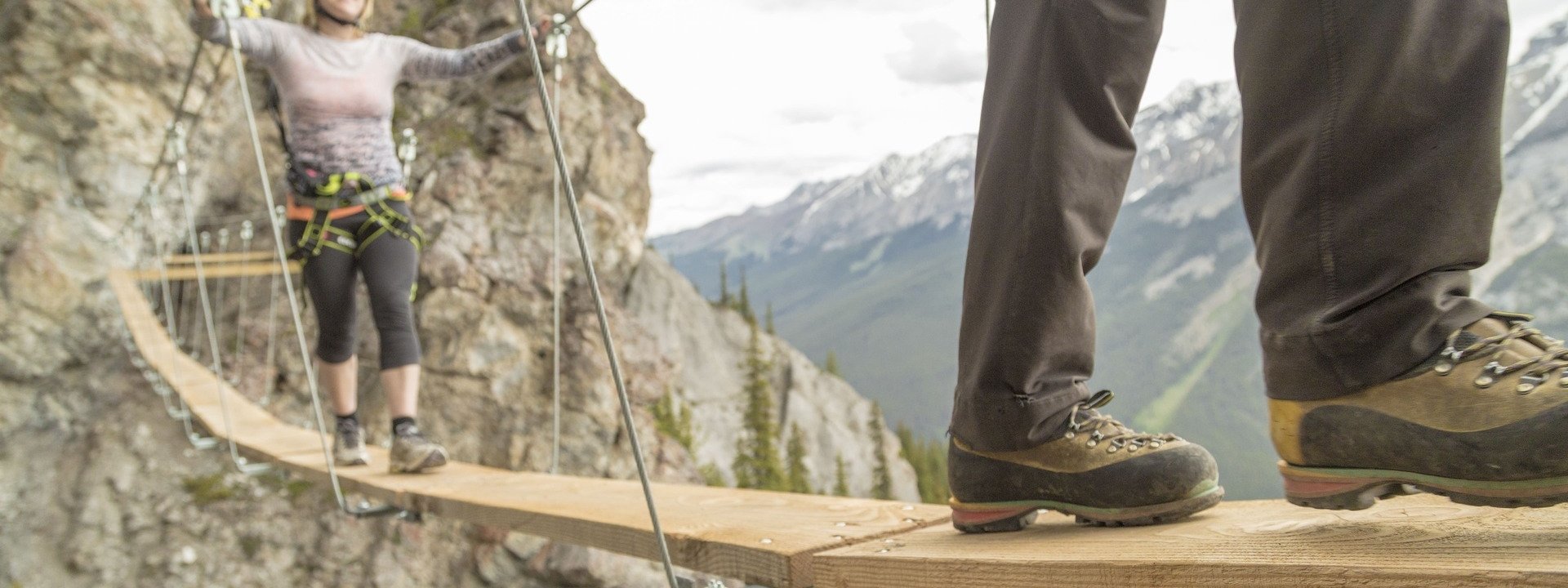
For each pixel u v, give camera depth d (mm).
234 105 11898
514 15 14273
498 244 14188
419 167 14133
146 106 11297
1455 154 855
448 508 2625
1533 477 827
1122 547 1109
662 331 47812
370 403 12648
